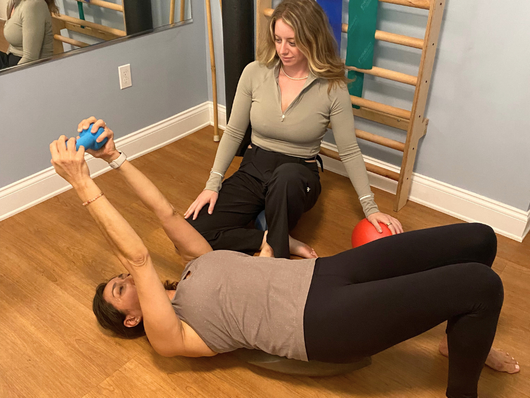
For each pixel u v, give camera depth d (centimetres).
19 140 234
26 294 196
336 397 159
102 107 262
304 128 201
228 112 283
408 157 230
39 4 217
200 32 294
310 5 182
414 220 239
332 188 261
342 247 221
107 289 162
